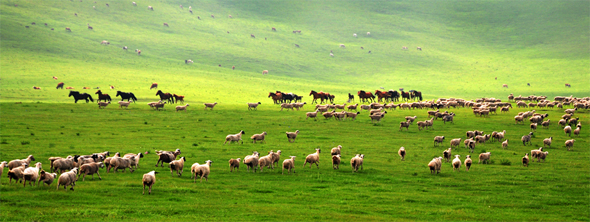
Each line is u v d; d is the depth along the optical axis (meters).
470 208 22.12
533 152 37.47
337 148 37.53
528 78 194.88
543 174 31.53
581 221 20.36
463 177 29.97
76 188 22.83
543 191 26.38
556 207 22.83
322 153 39.34
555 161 37.38
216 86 134.38
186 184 25.09
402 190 25.77
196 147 40.41
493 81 192.12
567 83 175.12
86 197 21.20
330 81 193.25
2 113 59.81
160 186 24.25
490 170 32.75
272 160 31.23
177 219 18.48
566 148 44.56
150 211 19.38
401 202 22.97
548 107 85.44
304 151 40.06
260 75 184.00
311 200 22.80
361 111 77.19
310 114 64.62
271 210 20.42
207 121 60.22
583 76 190.00
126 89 112.94
